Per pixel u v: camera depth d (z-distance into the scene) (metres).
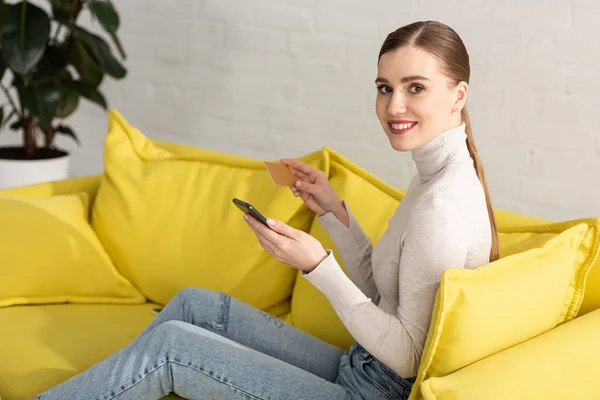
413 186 1.70
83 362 1.96
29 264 2.22
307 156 2.23
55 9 3.10
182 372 1.60
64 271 2.26
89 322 2.16
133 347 1.64
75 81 3.15
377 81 1.60
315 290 2.08
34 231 2.25
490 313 1.46
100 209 2.38
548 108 2.59
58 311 2.21
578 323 1.66
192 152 2.44
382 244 1.70
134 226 2.32
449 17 2.70
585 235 1.75
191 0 3.21
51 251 2.25
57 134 3.73
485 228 1.57
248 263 2.19
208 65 3.24
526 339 1.58
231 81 3.20
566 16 2.50
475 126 2.73
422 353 1.53
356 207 2.11
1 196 2.31
